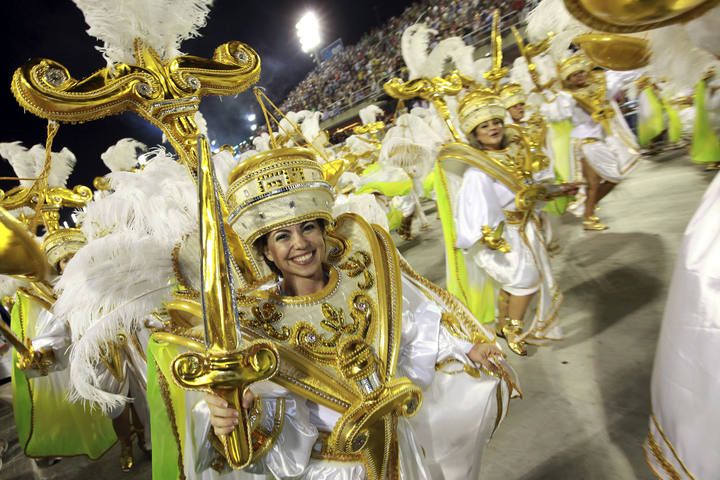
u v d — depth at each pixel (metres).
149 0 1.43
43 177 1.56
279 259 1.28
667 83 1.74
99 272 1.36
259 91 1.66
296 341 1.24
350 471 1.25
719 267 1.15
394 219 6.91
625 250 4.16
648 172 6.81
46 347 2.72
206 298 0.91
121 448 3.15
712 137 4.73
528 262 2.87
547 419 2.32
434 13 18.06
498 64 3.09
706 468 1.19
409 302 1.52
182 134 1.44
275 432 1.17
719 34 1.20
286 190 1.22
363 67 22.22
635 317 3.05
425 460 1.56
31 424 3.11
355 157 6.81
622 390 2.38
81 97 1.29
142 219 1.43
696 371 1.18
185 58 1.45
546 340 3.05
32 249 1.18
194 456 1.13
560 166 5.08
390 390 1.22
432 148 6.55
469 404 1.58
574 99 4.86
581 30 2.02
